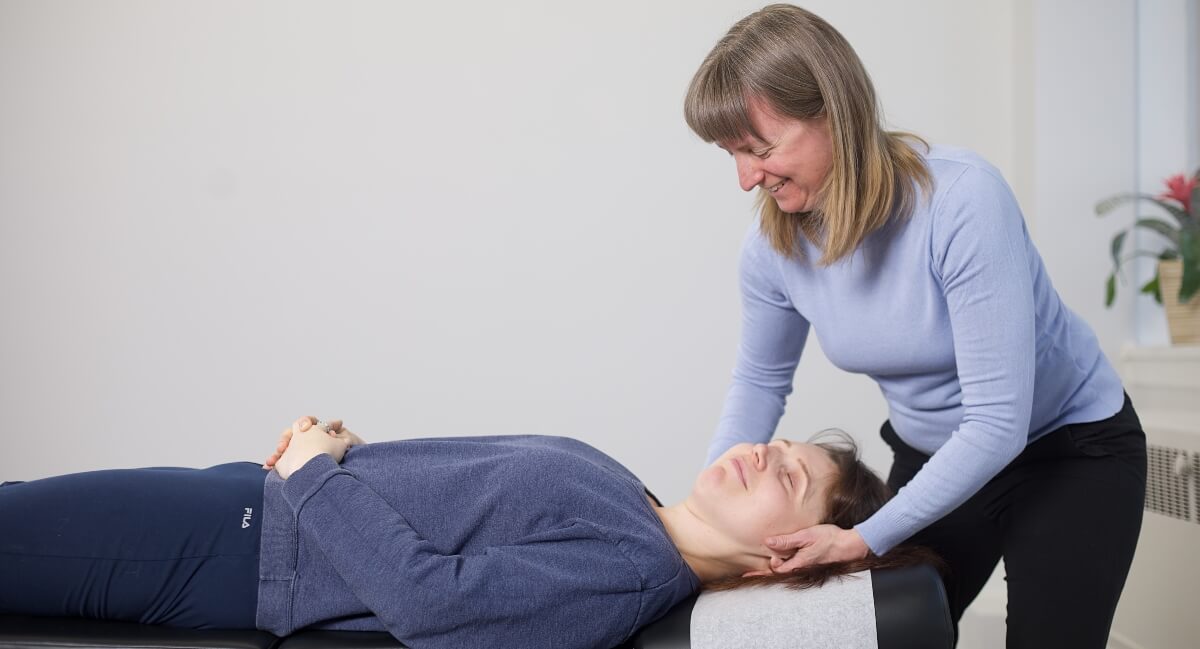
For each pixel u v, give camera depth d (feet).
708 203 9.71
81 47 9.75
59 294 9.73
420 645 4.07
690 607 4.34
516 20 9.73
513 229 9.75
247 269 9.75
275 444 9.76
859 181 3.98
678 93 9.71
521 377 9.77
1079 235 9.03
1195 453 6.63
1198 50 8.90
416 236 9.75
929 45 9.62
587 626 4.12
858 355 4.66
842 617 3.96
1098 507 4.43
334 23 9.74
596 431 9.75
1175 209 8.12
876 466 9.63
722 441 5.41
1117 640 7.63
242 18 9.74
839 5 9.61
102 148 9.73
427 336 9.77
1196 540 6.56
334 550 4.13
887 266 4.31
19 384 9.73
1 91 9.73
